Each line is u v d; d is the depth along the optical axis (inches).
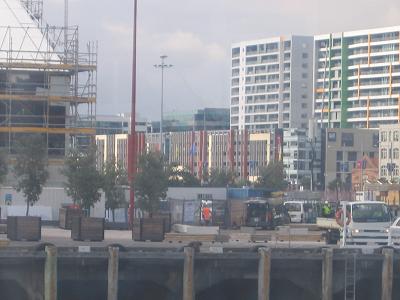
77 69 5137.8
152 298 2138.3
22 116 5064.0
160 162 4451.3
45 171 4256.9
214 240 3189.0
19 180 4301.2
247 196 5580.7
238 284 2161.7
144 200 4389.8
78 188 4276.6
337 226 2967.5
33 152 4247.0
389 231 2539.4
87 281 2060.8
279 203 4916.3
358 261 2133.4
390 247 2225.6
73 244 2664.9
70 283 2097.7
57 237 3243.1
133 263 2028.8
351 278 2114.9
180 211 4507.9
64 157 4766.2
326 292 2066.9
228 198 5319.9
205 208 4370.1
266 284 2031.3
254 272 2080.5
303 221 5014.8
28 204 4207.7
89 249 2016.5
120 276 2031.3
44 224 4217.5
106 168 4633.4
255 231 3836.1
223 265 2069.4
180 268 2049.7
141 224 3093.0
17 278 1968.5
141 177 4367.6
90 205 4303.6
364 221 2605.8
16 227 2997.0
